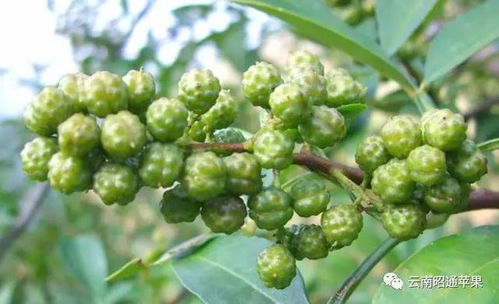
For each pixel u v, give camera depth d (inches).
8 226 10.6
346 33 5.6
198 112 4.1
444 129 3.9
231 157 4.0
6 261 11.4
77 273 7.9
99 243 8.0
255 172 4.0
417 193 4.2
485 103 7.7
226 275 5.2
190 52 10.4
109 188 3.8
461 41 5.8
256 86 4.2
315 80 4.1
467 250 4.0
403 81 5.8
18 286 11.0
